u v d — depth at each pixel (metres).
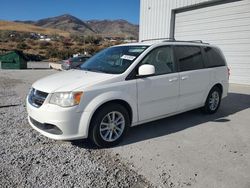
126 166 3.72
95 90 4.12
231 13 11.45
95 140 4.23
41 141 4.57
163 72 5.09
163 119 6.00
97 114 4.19
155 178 3.42
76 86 4.09
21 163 3.74
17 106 7.16
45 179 3.33
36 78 15.38
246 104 7.71
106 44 77.12
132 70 4.59
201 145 4.53
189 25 13.48
